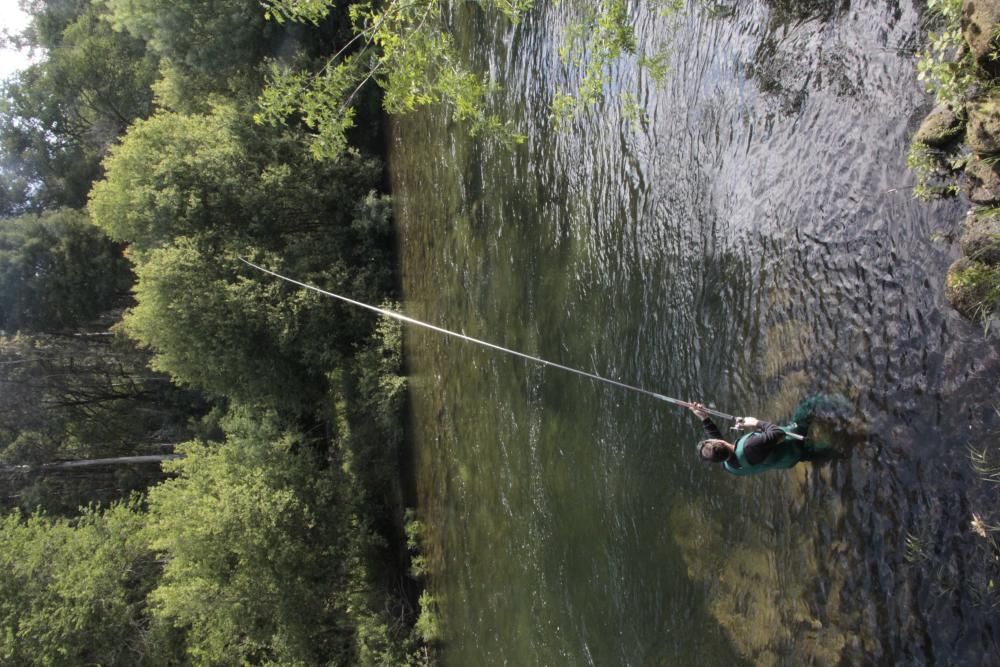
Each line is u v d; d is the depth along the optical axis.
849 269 6.83
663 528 9.37
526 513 12.89
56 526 21.17
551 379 12.19
